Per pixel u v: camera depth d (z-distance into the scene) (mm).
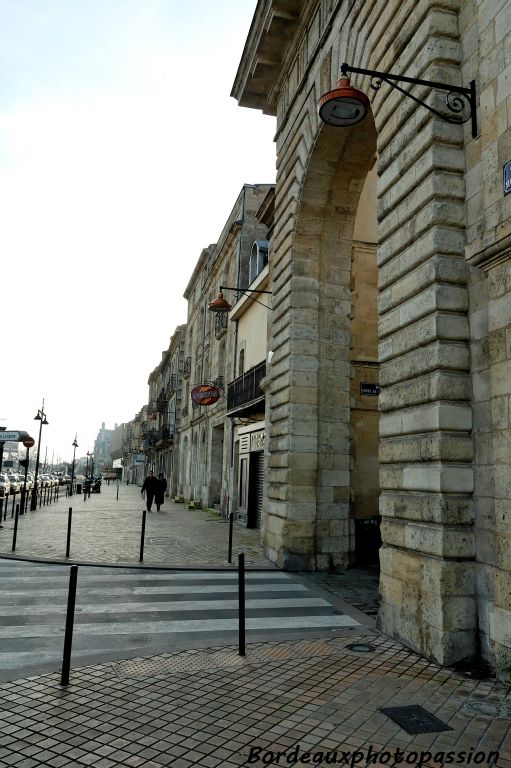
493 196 5680
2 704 4402
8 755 3621
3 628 6535
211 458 27688
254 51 13516
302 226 11891
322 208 11828
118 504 31453
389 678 5098
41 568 10281
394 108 7215
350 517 11398
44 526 17047
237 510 21344
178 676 5070
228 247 27000
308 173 11438
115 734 3930
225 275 27547
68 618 4918
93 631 6480
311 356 11633
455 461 5836
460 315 6094
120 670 5203
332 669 5328
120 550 12438
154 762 3564
